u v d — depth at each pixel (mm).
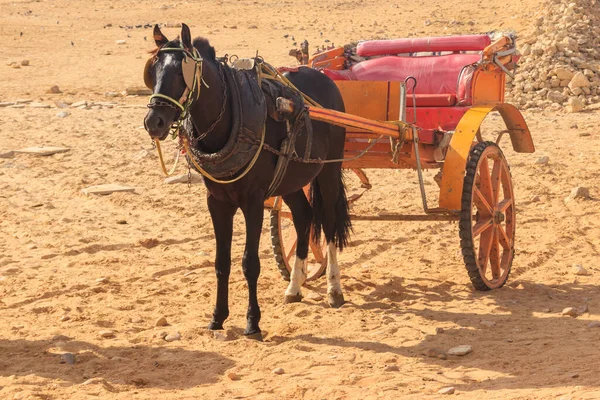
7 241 10617
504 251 8797
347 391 5684
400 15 36062
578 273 8836
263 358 6504
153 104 6090
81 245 10305
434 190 13023
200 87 6391
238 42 30766
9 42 31562
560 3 26469
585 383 5594
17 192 13031
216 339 6980
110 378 6086
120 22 37406
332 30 33406
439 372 6102
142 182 13656
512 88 22672
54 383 5945
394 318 7473
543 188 12797
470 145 7934
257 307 7039
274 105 6941
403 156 8453
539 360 6242
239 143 6598
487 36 9812
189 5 41938
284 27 34656
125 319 7543
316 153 7555
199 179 13789
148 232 11039
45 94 22859
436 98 9016
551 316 7441
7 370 6270
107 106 20844
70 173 14172
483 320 7332
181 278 8852
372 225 11227
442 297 8148
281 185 7254
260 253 10000
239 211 11891
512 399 5359
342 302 7953
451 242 10406
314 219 8148
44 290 8477
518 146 9305
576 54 23172
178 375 6180
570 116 19922
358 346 6758
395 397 5543
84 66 27312
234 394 5746
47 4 43406
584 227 10773
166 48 6258
